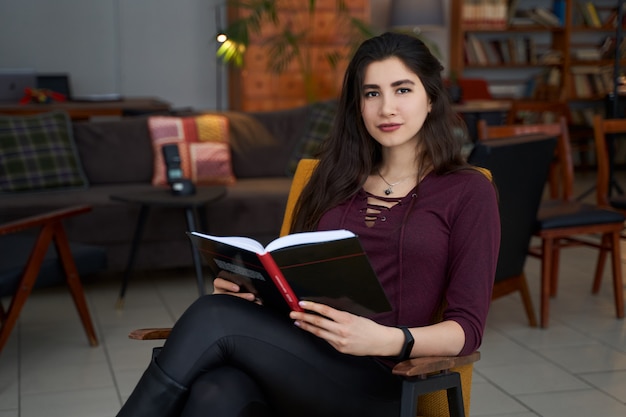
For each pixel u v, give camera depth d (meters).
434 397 1.92
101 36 8.31
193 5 8.49
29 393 3.16
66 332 3.90
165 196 4.28
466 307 1.78
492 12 8.76
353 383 1.78
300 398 1.75
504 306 4.32
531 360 3.51
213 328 1.71
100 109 6.73
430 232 1.88
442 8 8.22
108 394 3.15
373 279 1.62
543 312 3.93
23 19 8.09
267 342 1.73
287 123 5.49
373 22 9.01
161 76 8.51
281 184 5.11
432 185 1.94
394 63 1.92
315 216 2.07
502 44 8.95
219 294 1.79
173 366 1.70
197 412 1.62
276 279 1.62
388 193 2.00
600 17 9.06
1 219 4.46
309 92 7.27
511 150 3.39
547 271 3.93
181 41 8.51
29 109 6.54
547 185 8.18
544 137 3.62
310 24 7.48
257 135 5.41
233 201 4.73
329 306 1.69
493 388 3.20
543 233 3.86
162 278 4.92
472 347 1.76
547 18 8.82
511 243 3.67
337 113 2.10
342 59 7.98
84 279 4.88
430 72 1.95
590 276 4.92
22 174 4.80
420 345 1.71
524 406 3.03
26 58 8.15
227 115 5.43
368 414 1.80
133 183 5.14
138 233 4.32
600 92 8.86
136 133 5.20
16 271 3.37
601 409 3.00
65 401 3.08
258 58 7.80
